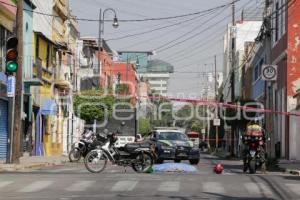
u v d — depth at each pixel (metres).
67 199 18.92
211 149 111.38
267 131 46.56
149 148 31.36
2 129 43.72
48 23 60.59
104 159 30.73
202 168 38.78
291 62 51.41
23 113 47.94
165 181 24.44
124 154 30.95
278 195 20.56
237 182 24.44
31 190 21.16
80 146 44.31
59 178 25.23
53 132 62.19
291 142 49.84
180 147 43.75
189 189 21.78
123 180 24.64
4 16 44.09
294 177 27.86
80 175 27.19
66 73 68.19
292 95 51.38
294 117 49.16
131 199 18.95
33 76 51.59
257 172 33.56
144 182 23.92
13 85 33.59
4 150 44.25
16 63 31.25
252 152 32.34
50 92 59.72
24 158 45.94
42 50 56.66
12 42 31.14
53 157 50.56
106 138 30.92
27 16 50.78
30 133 52.31
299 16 51.28
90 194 20.17
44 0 59.44
